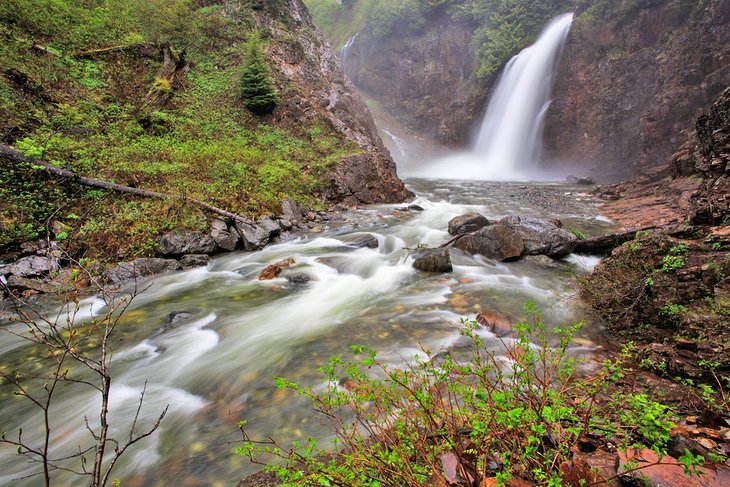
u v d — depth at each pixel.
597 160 24.23
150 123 12.33
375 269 7.68
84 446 3.27
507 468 1.71
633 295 4.83
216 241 8.73
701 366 3.30
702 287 4.21
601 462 1.94
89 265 7.02
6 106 9.68
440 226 11.22
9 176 7.75
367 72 44.44
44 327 5.41
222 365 4.48
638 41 22.33
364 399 2.33
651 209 11.27
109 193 7.85
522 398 2.12
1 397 3.99
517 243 7.82
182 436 3.33
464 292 6.35
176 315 5.73
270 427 3.37
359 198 14.01
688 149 13.40
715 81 16.70
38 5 13.30
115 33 15.27
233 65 17.53
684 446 2.03
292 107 16.34
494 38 32.44
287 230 10.39
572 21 26.58
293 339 5.04
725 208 5.47
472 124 34.03
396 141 38.81
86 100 11.85
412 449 1.98
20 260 6.73
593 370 3.73
